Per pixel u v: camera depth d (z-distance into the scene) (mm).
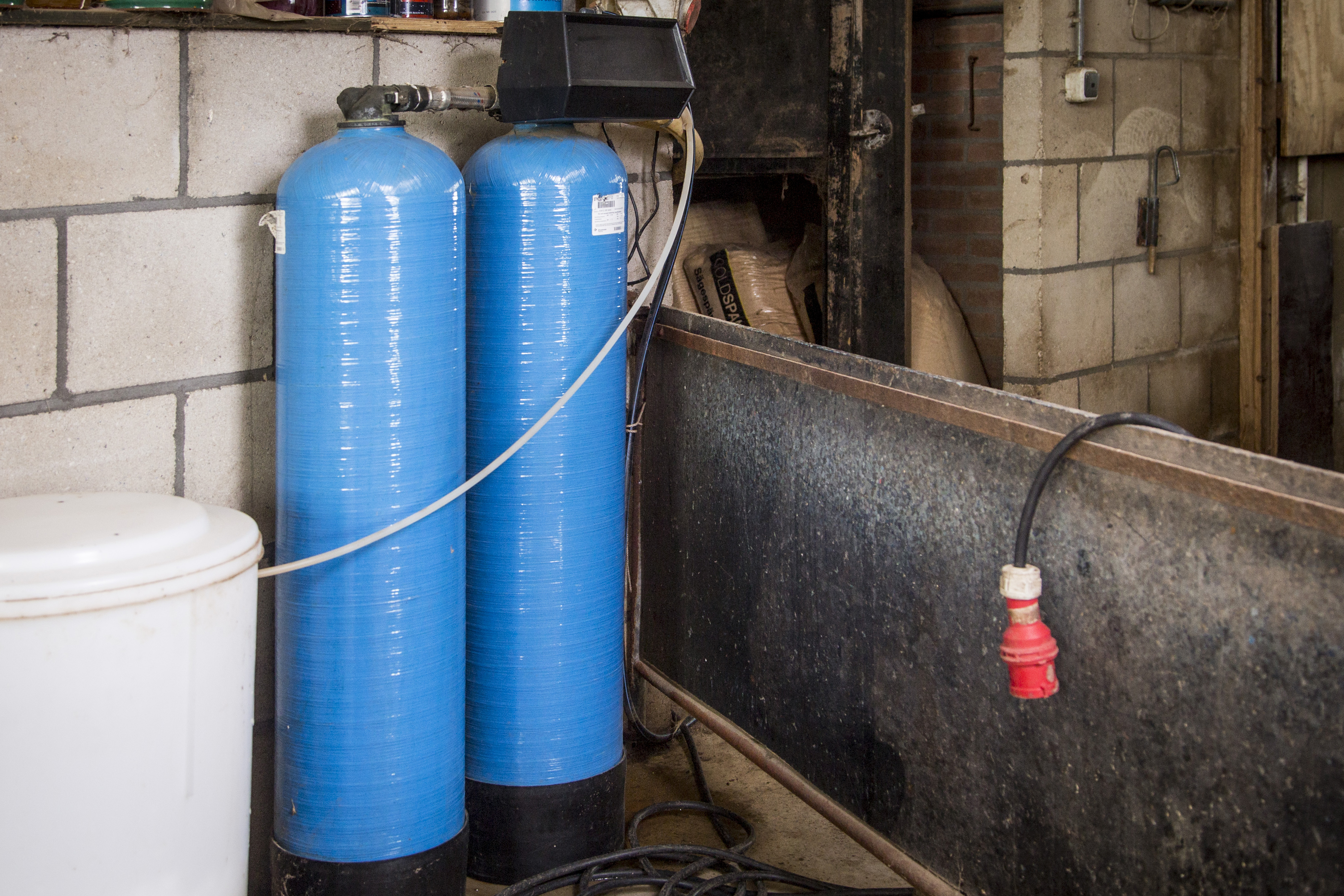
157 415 1830
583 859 2094
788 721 2014
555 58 1825
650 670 2434
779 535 1971
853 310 3150
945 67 4020
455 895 1938
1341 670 1152
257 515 1972
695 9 2301
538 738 2049
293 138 1912
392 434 1766
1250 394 4418
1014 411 1474
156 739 1405
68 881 1377
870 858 2174
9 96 1610
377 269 1723
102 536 1396
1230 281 4348
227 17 1788
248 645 1543
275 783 1922
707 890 1966
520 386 1984
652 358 2311
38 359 1693
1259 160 4270
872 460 1723
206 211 1832
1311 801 1196
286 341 1772
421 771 1856
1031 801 1533
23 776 1333
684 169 2793
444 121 2113
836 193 3111
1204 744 1300
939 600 1634
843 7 3020
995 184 3949
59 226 1683
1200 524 1269
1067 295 3637
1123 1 3688
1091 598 1406
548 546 2012
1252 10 4180
